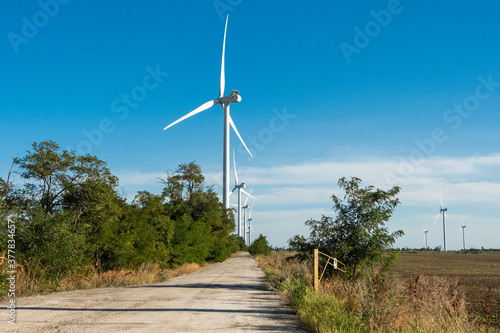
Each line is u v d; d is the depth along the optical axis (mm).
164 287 20984
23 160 24234
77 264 21859
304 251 18891
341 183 18141
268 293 18203
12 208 20859
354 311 10586
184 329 9258
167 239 38781
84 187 25438
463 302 10070
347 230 17562
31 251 19484
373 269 15742
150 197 39125
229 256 98438
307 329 9578
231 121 57156
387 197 17516
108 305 13148
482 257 118625
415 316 9266
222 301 14875
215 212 61000
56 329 8844
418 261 86375
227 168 56500
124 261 29312
